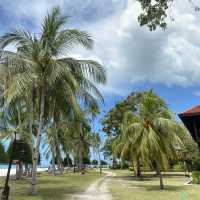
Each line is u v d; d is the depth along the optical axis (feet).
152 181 112.06
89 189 77.51
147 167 79.30
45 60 63.52
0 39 61.77
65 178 130.31
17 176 123.44
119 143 123.85
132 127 79.97
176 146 84.38
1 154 161.07
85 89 66.90
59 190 74.43
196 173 101.09
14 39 62.75
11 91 56.08
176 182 105.40
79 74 65.36
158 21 31.19
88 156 254.06
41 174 182.80
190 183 99.04
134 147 89.86
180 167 186.19
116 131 157.48
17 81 56.85
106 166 403.54
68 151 207.21
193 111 39.32
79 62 64.54
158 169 80.02
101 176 151.74
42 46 63.21
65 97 64.54
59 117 70.54
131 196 62.64
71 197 60.59
